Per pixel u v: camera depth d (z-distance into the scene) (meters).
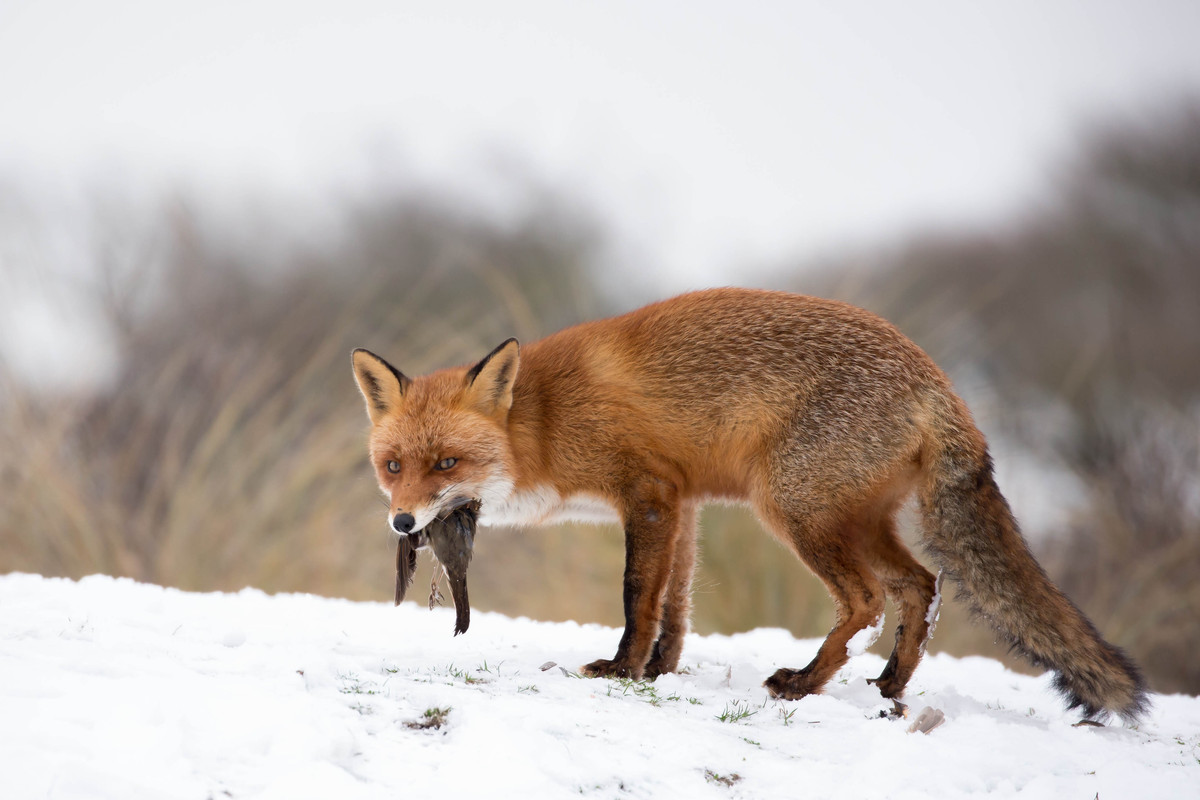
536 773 7.16
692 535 12.37
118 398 25.89
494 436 11.84
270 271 38.59
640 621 11.34
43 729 6.61
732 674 12.12
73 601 12.35
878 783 7.96
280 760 6.82
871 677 13.05
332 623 13.23
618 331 12.48
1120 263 41.34
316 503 22.16
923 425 11.25
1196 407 30.62
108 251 31.62
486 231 42.09
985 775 8.46
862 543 11.40
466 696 8.77
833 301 12.14
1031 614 10.90
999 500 11.39
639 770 7.68
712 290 12.76
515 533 23.95
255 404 25.72
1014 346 39.34
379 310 34.94
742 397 11.56
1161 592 23.80
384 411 12.45
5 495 21.12
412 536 11.89
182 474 23.30
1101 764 9.15
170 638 10.21
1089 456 29.62
